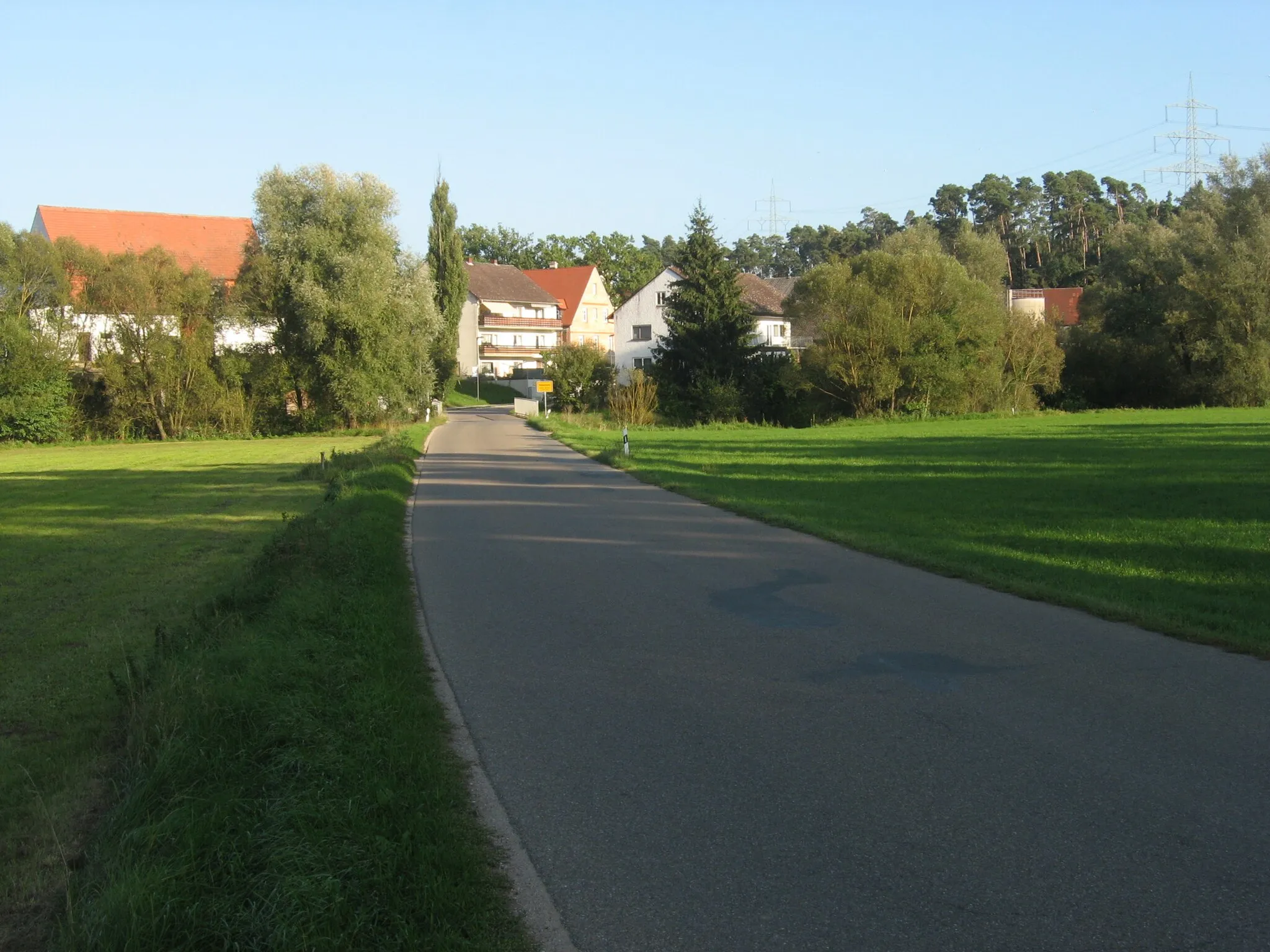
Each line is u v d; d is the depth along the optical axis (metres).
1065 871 4.46
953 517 16.92
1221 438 35.59
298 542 11.90
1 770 6.20
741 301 64.94
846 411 59.69
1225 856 4.59
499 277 104.06
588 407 71.56
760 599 10.58
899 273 57.50
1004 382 60.44
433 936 3.80
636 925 4.07
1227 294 60.28
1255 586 10.85
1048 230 136.00
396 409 53.28
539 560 13.43
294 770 5.13
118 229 67.75
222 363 51.69
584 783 5.60
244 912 3.71
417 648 8.62
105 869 4.20
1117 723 6.44
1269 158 63.72
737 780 5.61
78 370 50.47
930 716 6.65
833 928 4.02
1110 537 14.31
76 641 9.80
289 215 51.97
